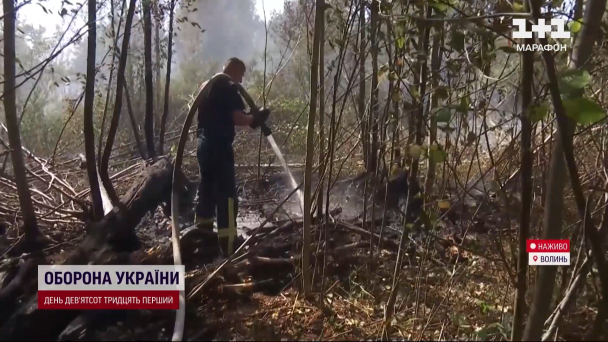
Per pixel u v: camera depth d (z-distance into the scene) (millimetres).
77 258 3680
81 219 4934
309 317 3205
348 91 3197
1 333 2914
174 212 4059
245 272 3861
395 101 2695
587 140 2986
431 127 2449
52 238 4535
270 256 4145
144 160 6871
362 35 3061
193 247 4301
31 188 5613
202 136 4465
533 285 2773
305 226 3324
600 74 2615
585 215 1984
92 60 4457
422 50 2578
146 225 5254
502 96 2932
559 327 2561
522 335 2385
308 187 3260
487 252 3723
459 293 3381
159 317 3041
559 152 1959
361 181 4840
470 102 2447
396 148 2793
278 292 3613
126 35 5074
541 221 2803
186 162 7699
